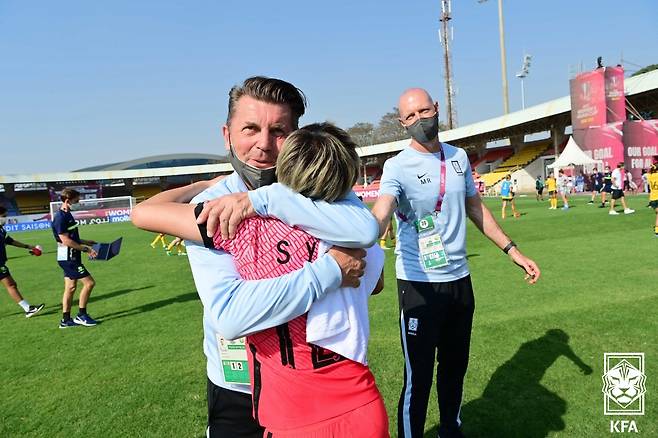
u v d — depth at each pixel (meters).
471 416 3.14
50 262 13.49
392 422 3.21
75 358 4.85
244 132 1.51
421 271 2.71
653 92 27.86
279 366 1.32
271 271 1.29
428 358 2.68
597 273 6.89
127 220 36.28
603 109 25.11
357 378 1.36
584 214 15.84
